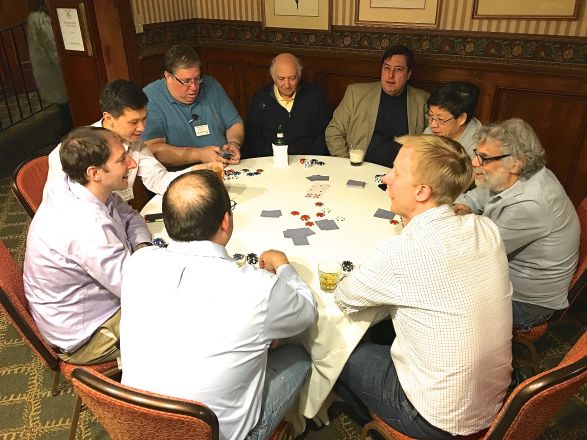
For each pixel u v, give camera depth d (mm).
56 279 1506
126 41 3354
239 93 4332
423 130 3094
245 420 1251
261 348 1202
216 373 1133
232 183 2309
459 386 1213
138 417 1019
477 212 2111
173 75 2633
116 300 1644
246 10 3975
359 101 3119
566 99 3100
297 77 3002
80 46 3434
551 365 2223
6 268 1609
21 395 2068
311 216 1966
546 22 2990
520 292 1854
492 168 1701
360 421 1953
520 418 1057
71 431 1732
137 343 1150
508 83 3225
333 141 3193
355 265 1621
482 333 1201
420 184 1278
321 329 1433
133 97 1955
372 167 2518
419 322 1234
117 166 1557
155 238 1860
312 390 1542
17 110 5355
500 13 3088
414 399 1293
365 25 3541
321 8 3643
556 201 1680
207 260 1184
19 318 1490
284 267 1465
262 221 1929
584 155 3180
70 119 5090
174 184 1230
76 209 1495
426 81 3482
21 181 2078
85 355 1609
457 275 1193
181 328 1124
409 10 3355
